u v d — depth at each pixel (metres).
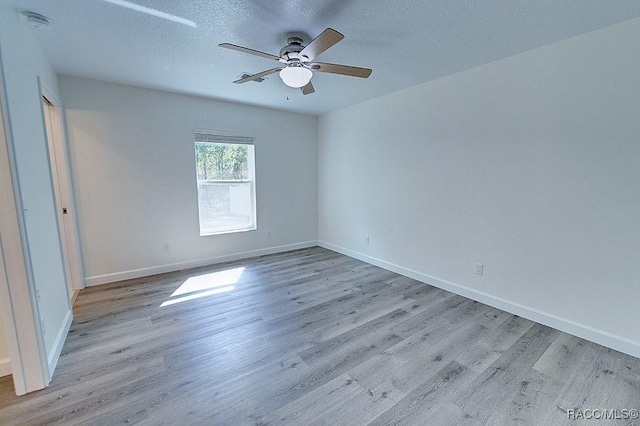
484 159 2.77
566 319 2.36
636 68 1.92
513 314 2.67
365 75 2.28
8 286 1.60
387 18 1.92
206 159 4.04
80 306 2.80
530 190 2.48
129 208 3.46
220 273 3.76
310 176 5.03
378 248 4.05
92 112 3.15
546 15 1.88
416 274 3.54
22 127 1.79
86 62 2.65
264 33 2.12
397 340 2.26
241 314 2.68
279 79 3.08
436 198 3.23
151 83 3.25
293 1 1.74
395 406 1.62
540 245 2.46
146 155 3.51
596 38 2.06
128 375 1.86
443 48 2.36
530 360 2.02
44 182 2.13
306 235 5.11
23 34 1.92
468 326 2.47
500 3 1.75
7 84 1.60
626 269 2.05
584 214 2.21
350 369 1.93
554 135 2.31
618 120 2.01
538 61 2.35
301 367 1.94
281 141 4.62
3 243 1.58
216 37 2.18
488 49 2.38
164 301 2.93
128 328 2.41
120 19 1.93
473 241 2.93
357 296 3.08
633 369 1.92
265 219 4.61
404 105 3.47
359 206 4.30
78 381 1.79
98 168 3.24
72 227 3.08
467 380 1.83
